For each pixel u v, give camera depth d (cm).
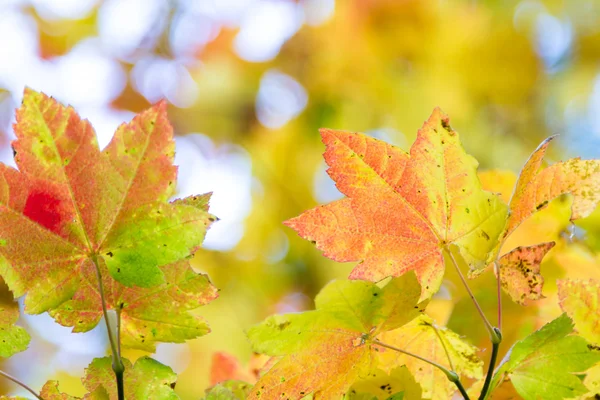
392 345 74
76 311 71
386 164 71
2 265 69
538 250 72
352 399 71
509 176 78
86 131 69
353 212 71
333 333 71
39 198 69
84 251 69
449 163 71
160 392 71
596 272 80
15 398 70
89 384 71
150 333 71
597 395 71
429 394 74
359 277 71
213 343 139
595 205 72
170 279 70
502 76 146
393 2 146
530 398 70
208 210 70
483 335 80
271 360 73
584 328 73
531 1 146
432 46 147
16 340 71
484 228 71
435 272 72
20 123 69
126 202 69
